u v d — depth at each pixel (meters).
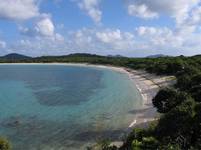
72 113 51.78
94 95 73.50
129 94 72.88
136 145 22.45
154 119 43.19
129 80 110.62
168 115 26.42
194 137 23.23
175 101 38.19
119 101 63.06
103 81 111.31
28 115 50.69
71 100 66.25
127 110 52.84
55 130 40.88
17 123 44.94
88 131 40.03
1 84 106.06
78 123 44.44
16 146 34.12
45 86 97.62
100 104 60.22
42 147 33.94
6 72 171.50
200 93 41.69
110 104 59.88
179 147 20.97
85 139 36.69
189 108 26.30
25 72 171.38
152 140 22.92
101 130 40.34
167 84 80.25
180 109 26.27
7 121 46.25
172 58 148.88
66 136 38.00
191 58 130.50
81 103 62.12
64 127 42.38
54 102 64.06
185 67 92.56
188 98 38.09
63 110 54.72
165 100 39.22
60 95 74.75
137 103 59.41
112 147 28.39
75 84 102.31
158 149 20.88
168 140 22.34
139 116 47.50
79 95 74.06
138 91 77.25
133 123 43.12
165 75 103.31
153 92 73.19
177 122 25.05
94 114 50.44
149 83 92.31
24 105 60.81
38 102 64.44
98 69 191.50
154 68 118.31
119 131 39.53
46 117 48.97
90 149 30.38
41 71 179.25
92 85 97.75
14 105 60.97
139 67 153.75
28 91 84.62
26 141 36.03
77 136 37.91
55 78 129.25
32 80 120.94
